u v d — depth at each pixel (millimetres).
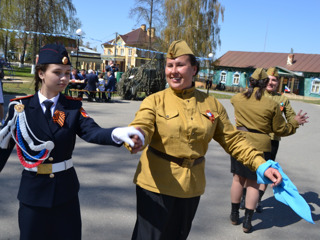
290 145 8602
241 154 2324
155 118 2176
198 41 35312
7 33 30109
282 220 3887
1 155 2100
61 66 2010
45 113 2055
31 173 2039
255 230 3586
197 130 2172
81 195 4066
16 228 3176
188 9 34969
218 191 4637
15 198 3836
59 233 2076
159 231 2176
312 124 13266
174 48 2195
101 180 4652
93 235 3162
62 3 31281
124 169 5223
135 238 2260
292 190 2141
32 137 2010
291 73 38156
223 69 45219
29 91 14812
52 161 2039
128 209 3779
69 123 2074
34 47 30812
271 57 43625
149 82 16797
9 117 2053
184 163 2176
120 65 57781
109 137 1848
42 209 2020
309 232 3625
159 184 2168
